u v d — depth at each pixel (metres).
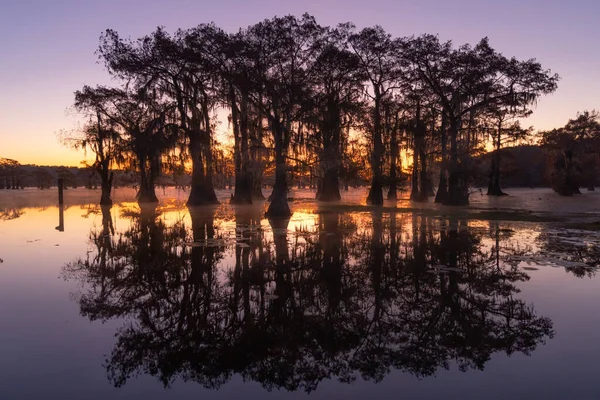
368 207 33.31
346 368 5.08
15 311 7.29
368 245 14.15
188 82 33.59
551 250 12.87
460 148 36.34
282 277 9.69
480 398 4.25
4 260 11.91
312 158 28.12
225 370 5.07
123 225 21.28
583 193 65.75
